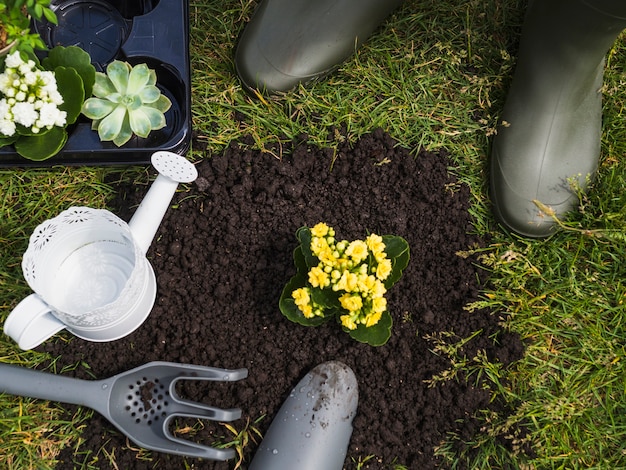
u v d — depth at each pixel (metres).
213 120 1.66
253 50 1.63
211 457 1.32
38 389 1.37
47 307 1.28
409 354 1.53
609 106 1.72
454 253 1.62
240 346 1.52
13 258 1.54
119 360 1.49
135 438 1.37
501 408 1.53
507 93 1.73
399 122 1.70
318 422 1.41
